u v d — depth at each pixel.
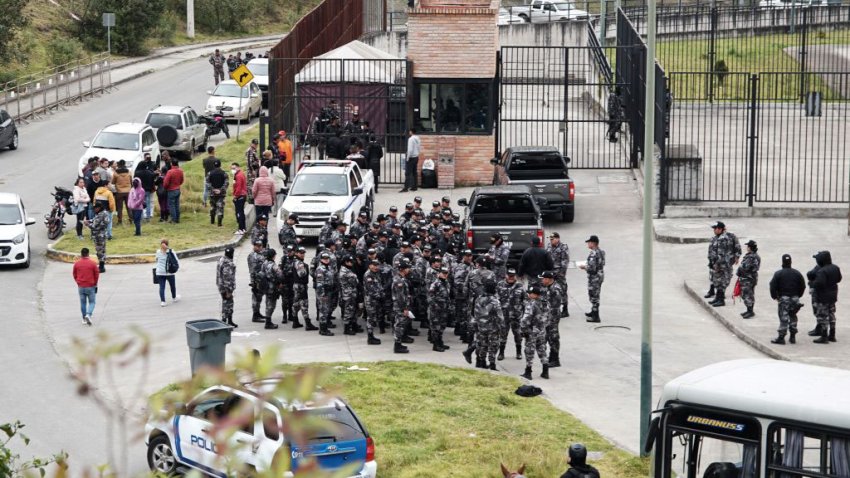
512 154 117.38
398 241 90.81
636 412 67.81
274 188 115.94
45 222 113.69
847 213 114.56
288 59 139.00
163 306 91.06
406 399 67.88
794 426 39.91
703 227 112.25
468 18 132.38
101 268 102.00
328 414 51.19
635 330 85.06
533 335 73.25
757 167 126.25
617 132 148.38
